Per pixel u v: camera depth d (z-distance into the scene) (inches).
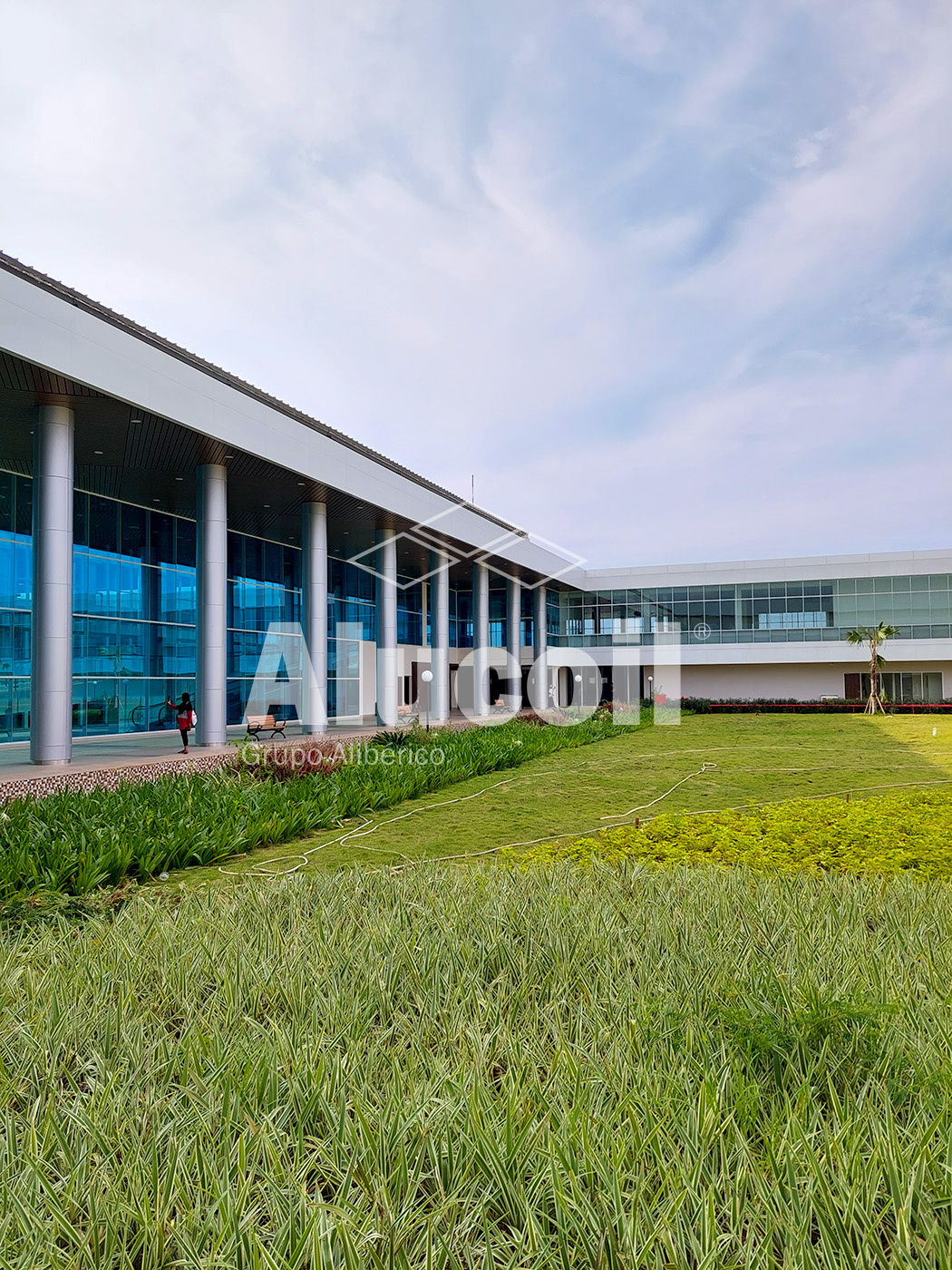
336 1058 125.4
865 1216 86.7
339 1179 101.0
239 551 962.1
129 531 810.8
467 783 621.9
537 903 220.4
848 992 146.3
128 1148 104.8
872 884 252.1
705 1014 143.8
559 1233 85.9
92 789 443.8
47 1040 136.3
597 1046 132.0
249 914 219.5
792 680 1764.3
